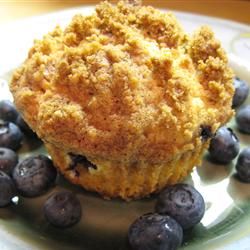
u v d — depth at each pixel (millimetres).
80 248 123
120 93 122
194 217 125
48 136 127
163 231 117
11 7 224
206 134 133
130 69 124
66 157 136
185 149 127
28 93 133
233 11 222
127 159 126
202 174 146
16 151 154
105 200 138
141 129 122
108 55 126
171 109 124
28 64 139
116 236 127
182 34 145
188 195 127
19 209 133
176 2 226
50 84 130
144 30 141
